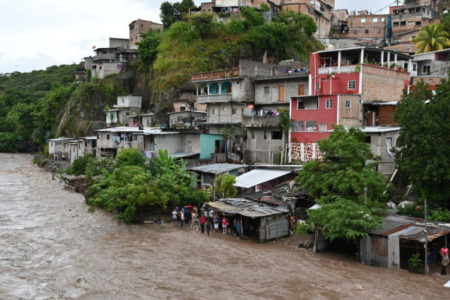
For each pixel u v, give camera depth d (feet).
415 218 88.38
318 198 96.78
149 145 170.19
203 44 237.04
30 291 70.08
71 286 72.33
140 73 279.28
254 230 106.11
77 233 105.50
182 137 172.76
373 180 87.97
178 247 94.17
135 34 317.83
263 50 241.76
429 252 77.10
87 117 274.57
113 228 110.63
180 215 117.50
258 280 74.64
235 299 67.00
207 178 138.72
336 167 92.94
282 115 139.54
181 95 215.10
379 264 78.95
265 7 263.70
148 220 117.39
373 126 124.36
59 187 175.52
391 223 83.46
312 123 133.69
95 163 160.76
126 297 67.92
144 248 93.66
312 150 133.08
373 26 299.79
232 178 119.75
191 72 221.66
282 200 106.22
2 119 384.06
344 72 133.28
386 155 111.14
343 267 79.66
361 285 71.00
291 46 252.21
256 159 150.61
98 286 72.38
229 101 163.32
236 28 239.71
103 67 287.07
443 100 91.15
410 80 161.99
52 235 103.30
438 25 197.98
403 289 68.90
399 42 258.98
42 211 129.59
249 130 153.17
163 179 119.65
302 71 162.91
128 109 249.75
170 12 301.84
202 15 239.91
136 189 114.01
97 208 133.69
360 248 81.56
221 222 108.47
